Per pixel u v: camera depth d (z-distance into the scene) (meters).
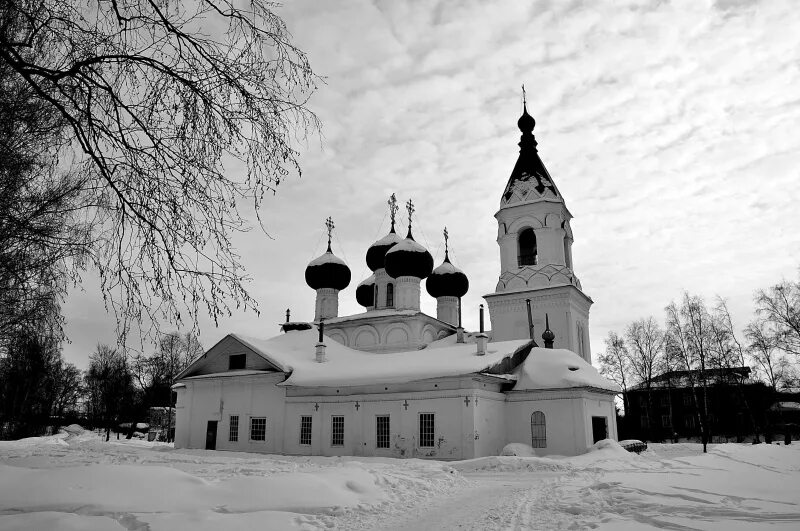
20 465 18.91
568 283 44.38
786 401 73.69
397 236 52.00
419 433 31.38
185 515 9.91
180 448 39.16
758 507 11.24
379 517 11.44
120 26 7.07
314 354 40.47
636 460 26.73
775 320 53.94
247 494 11.78
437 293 51.56
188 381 39.75
